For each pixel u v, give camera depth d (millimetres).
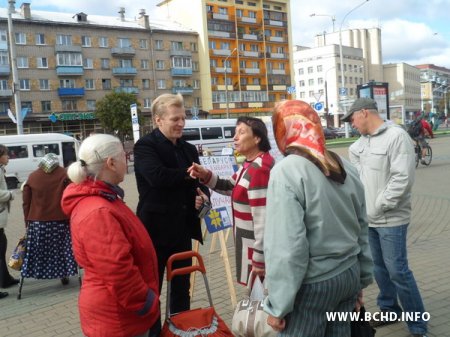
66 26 52938
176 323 2732
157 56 60062
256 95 71812
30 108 50531
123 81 57219
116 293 2260
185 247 3602
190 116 62125
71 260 5637
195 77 64625
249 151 3373
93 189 2395
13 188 22578
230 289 4641
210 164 5016
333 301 2285
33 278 6098
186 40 63406
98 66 55281
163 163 3471
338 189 2297
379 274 3957
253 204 3025
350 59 102375
